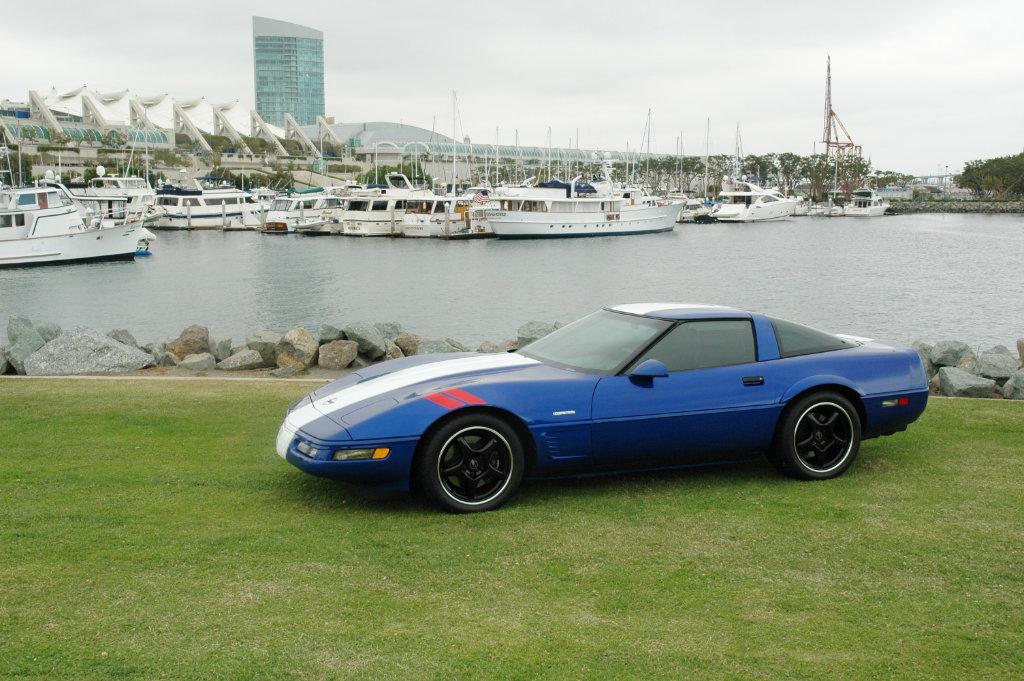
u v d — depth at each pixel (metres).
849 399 5.41
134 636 3.09
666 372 4.88
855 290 35.31
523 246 62.59
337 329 12.20
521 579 3.69
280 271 44.66
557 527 4.39
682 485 5.20
